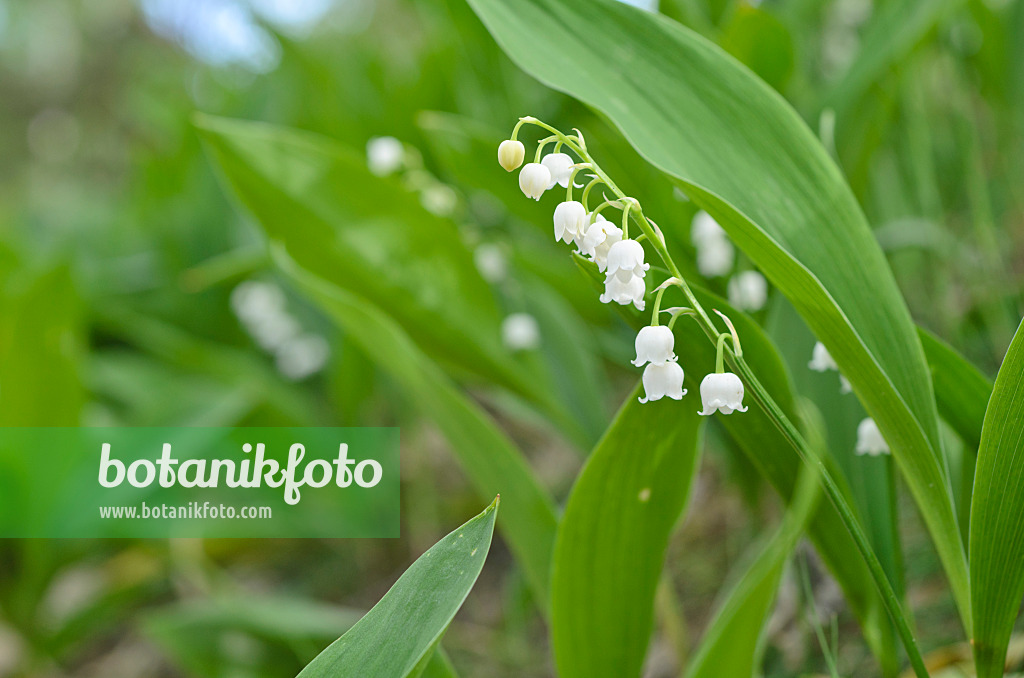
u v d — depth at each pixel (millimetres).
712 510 688
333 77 814
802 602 419
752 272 428
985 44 582
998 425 302
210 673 540
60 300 587
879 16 499
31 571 647
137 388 835
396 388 781
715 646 336
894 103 519
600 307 603
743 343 326
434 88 714
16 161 3611
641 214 306
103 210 1420
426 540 811
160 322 951
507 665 602
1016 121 610
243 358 932
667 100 332
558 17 337
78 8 3645
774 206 328
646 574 354
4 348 599
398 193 445
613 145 424
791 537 320
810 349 389
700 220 421
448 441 415
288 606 524
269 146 438
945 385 347
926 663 397
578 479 337
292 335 878
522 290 549
